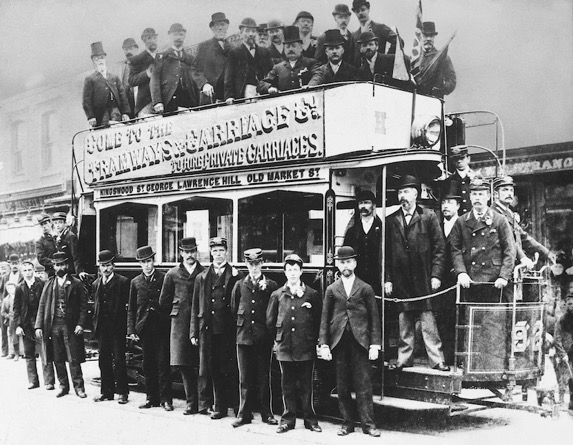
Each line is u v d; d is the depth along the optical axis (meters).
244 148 7.83
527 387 6.68
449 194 7.22
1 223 12.20
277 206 7.49
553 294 7.11
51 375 9.23
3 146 12.26
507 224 6.64
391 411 7.28
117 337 8.36
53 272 9.47
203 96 9.13
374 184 7.39
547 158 8.29
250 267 7.15
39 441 6.96
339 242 7.04
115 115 9.78
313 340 6.77
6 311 11.95
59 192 11.65
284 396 6.80
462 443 6.18
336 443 6.22
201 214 8.27
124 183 9.23
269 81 8.62
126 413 7.87
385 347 6.99
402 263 6.77
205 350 7.42
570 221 8.16
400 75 7.71
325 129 7.05
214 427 7.05
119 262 9.19
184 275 7.75
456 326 6.35
